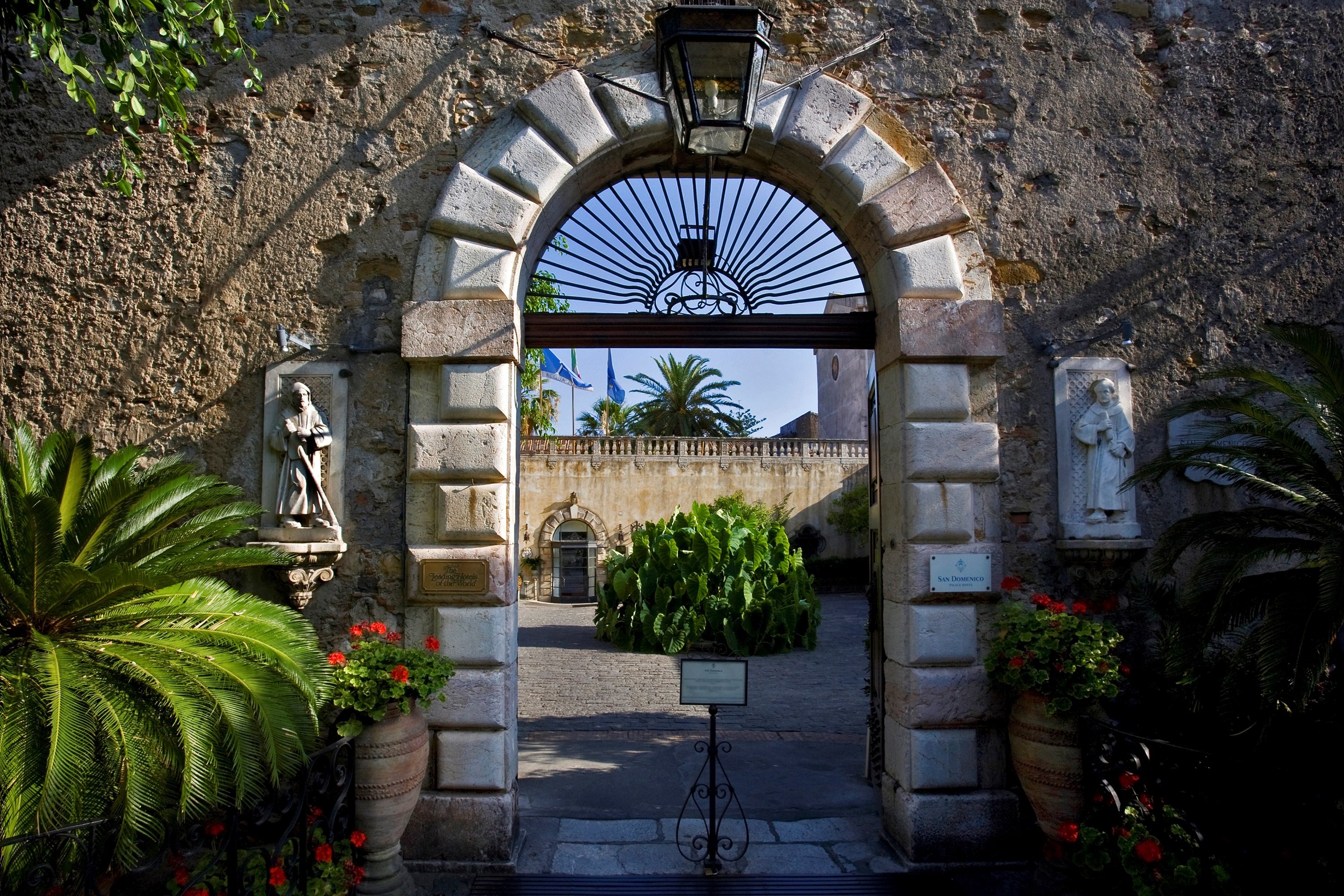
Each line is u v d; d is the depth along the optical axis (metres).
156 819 3.25
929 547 4.66
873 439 5.64
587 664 11.90
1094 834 4.07
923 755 4.57
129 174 4.91
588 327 5.20
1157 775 4.14
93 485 4.15
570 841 4.84
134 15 4.32
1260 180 5.15
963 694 4.61
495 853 4.44
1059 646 4.14
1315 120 5.20
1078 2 5.17
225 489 4.39
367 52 4.97
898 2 5.08
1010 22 5.12
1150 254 5.07
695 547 13.36
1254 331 5.06
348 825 4.05
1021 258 4.99
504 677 4.53
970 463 4.70
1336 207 5.17
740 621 12.90
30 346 4.87
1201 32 5.22
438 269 4.79
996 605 4.73
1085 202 5.06
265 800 3.91
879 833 4.98
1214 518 4.13
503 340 4.66
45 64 5.01
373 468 4.73
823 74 4.98
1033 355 4.93
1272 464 4.07
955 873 4.45
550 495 24.45
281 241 4.89
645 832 4.97
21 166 4.98
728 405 32.31
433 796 4.47
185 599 3.92
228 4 4.50
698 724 8.08
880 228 4.88
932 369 4.75
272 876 3.54
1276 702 3.73
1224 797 4.08
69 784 3.10
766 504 25.00
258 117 4.95
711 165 5.17
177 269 4.90
